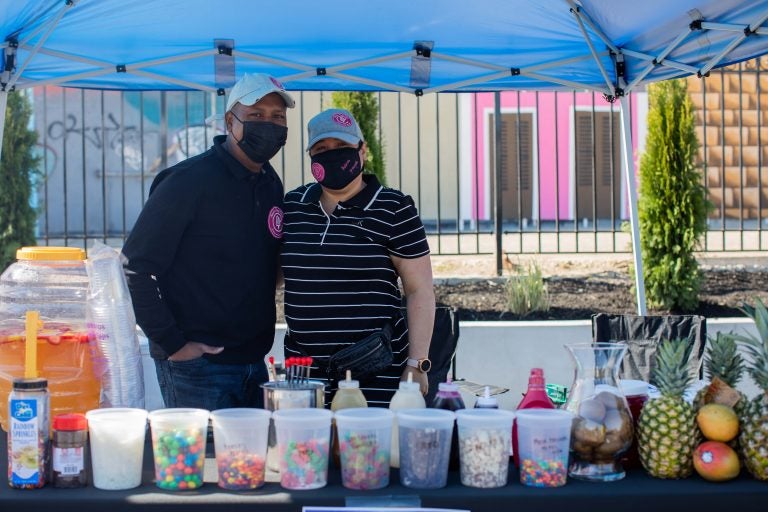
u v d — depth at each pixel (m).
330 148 3.15
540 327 5.93
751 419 2.42
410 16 4.15
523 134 12.47
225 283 3.27
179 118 12.49
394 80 4.87
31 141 7.76
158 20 4.13
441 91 4.95
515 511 2.29
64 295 3.01
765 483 2.41
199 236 3.25
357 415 2.43
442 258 9.09
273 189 3.43
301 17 4.14
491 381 5.91
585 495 2.30
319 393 2.66
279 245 3.40
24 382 2.37
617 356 2.53
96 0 3.87
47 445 2.41
